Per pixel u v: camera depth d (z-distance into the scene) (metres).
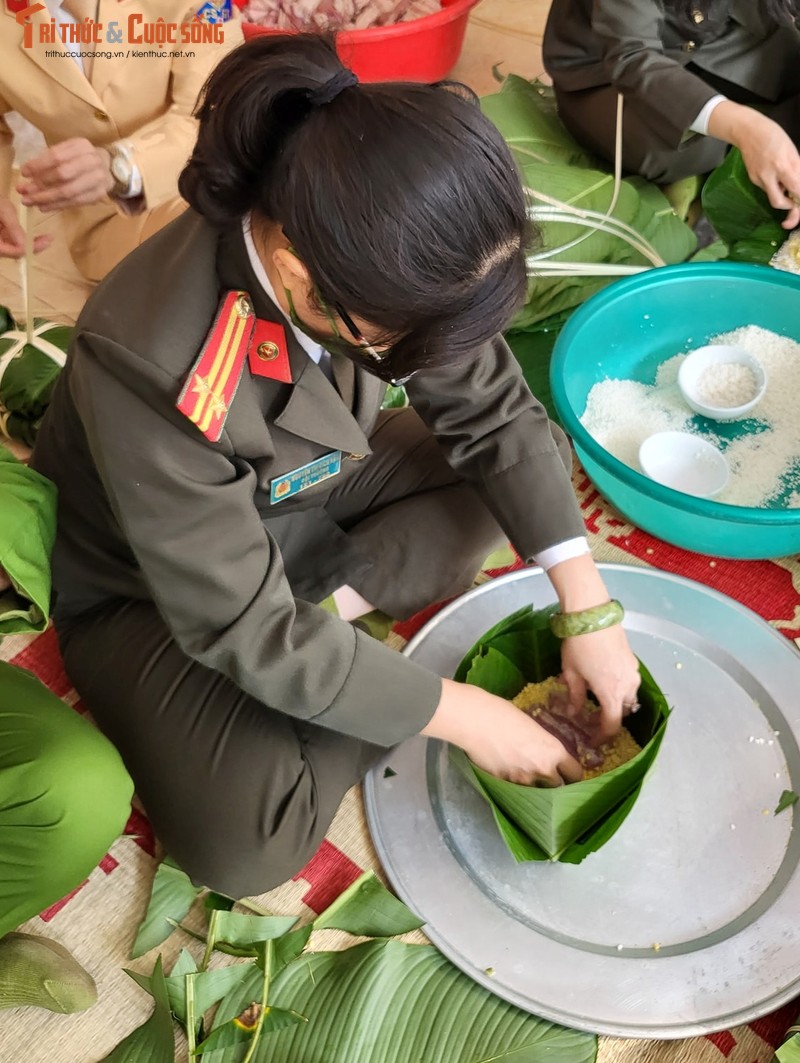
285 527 1.05
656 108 1.48
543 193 1.51
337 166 0.54
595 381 1.41
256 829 0.90
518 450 0.98
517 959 0.94
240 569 0.77
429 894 0.99
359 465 1.07
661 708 0.93
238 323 0.72
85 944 0.98
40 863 0.83
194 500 0.73
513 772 0.91
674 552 1.29
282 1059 0.89
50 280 1.68
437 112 0.55
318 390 0.79
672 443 1.31
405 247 0.54
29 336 1.40
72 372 0.78
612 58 1.51
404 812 1.05
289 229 0.58
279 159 0.58
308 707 0.82
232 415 0.74
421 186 0.53
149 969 0.96
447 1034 0.90
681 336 1.46
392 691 0.84
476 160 0.55
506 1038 0.90
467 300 0.58
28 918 0.89
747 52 1.57
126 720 0.96
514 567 1.28
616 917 0.97
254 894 0.95
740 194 1.52
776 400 1.36
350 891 0.98
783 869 0.99
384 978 0.93
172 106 1.41
